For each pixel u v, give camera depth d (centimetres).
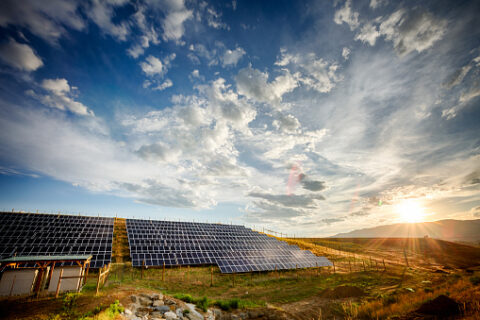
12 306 1798
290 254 6088
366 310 2230
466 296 1945
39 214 5869
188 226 7638
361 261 7012
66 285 2239
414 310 1859
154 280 3578
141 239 5575
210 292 3256
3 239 4438
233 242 6756
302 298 3069
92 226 5878
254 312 2347
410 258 8138
